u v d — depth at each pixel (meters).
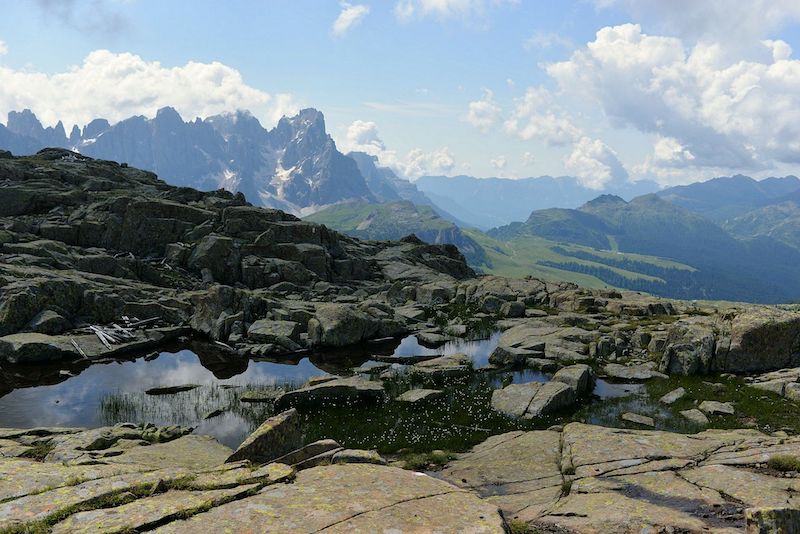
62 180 83.62
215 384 35.50
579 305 59.12
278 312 49.25
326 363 41.28
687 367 34.78
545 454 19.97
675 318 50.59
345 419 28.55
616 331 44.19
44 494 9.58
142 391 33.66
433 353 44.00
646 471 16.03
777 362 33.97
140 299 50.84
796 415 26.66
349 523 8.59
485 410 29.69
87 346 41.38
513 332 47.84
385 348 45.88
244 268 65.62
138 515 8.70
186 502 9.28
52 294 44.97
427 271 81.81
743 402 28.94
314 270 71.88
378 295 68.25
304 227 75.62
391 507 9.34
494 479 18.16
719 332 35.88
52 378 35.72
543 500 15.19
